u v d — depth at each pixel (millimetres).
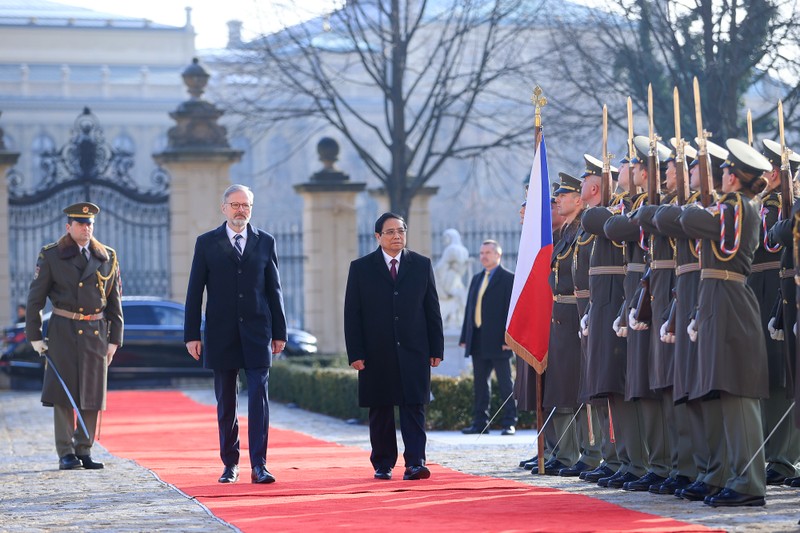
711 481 22453
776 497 22781
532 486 24891
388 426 26688
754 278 24875
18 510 22953
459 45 71000
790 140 68938
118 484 26766
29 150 175500
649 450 24562
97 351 30875
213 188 70938
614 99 64250
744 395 21531
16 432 43375
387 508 21625
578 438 28156
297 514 21078
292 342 70312
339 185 72938
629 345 24422
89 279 30938
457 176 140750
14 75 179750
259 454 25859
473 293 39562
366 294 26625
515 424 39406
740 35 56875
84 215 31109
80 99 177500
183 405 53406
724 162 22406
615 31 64188
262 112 82375
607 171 26297
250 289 26266
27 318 30641
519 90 79562
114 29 184125
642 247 24109
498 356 39000
